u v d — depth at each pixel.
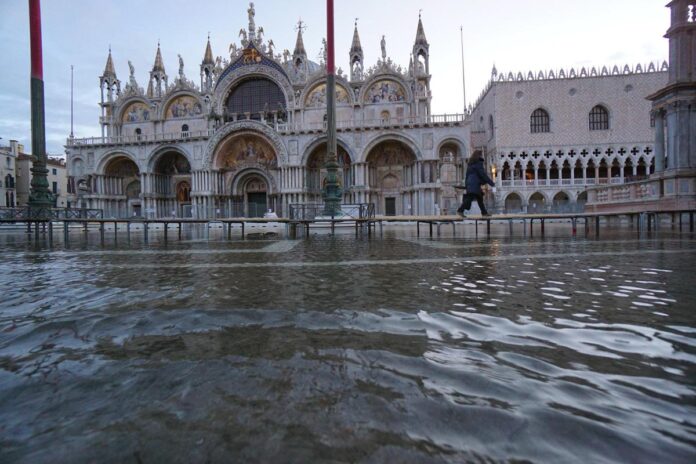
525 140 59.47
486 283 5.82
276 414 2.09
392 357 2.90
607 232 18.80
